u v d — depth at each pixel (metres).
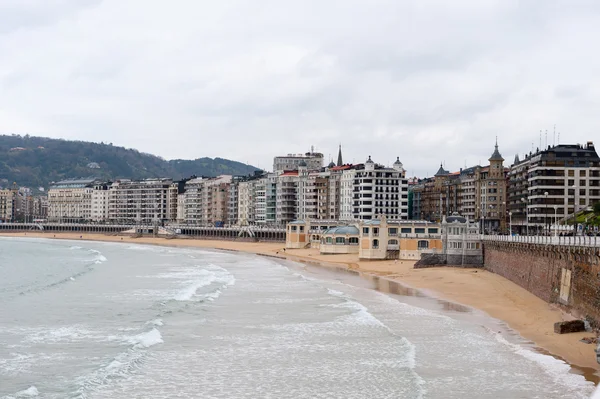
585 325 73.56
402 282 130.62
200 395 54.56
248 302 102.38
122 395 54.22
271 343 72.62
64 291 117.00
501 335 75.62
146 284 128.75
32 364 62.97
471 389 55.19
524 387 55.53
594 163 186.25
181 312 92.12
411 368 61.66
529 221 191.88
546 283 93.31
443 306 98.06
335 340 74.00
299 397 54.06
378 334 77.19
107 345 71.06
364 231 179.25
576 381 56.88
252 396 54.41
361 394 54.59
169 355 67.00
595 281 71.44
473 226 153.75
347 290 118.12
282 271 158.25
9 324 82.88
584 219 158.50
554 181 185.62
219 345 71.56
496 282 121.06
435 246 172.38
